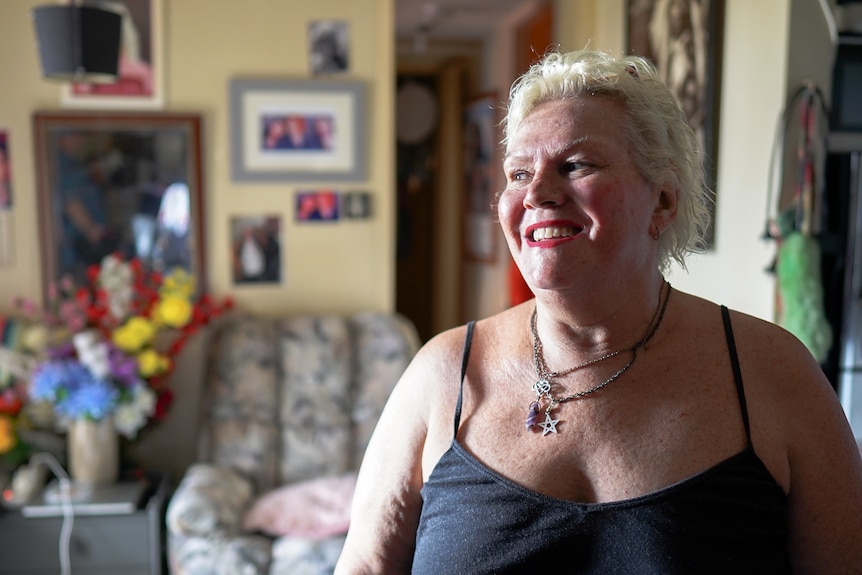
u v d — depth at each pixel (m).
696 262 2.80
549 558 0.90
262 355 3.15
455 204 5.77
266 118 3.38
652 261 0.96
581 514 0.89
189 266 3.35
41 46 2.57
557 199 0.89
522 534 0.91
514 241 0.95
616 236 0.89
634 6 3.19
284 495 2.82
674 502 0.87
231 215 3.40
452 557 0.94
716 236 2.66
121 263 3.20
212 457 3.01
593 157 0.89
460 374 1.04
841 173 2.21
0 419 2.88
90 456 2.96
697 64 2.68
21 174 3.25
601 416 0.93
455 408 1.02
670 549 0.86
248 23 3.36
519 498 0.92
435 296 6.30
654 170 0.92
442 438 1.01
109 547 2.79
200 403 3.34
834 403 0.93
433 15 4.79
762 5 2.38
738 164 2.52
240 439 3.02
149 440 3.39
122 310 3.07
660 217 0.96
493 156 4.91
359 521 1.09
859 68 2.31
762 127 2.38
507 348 1.03
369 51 3.45
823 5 2.29
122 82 3.28
